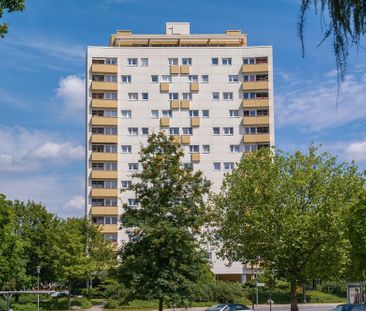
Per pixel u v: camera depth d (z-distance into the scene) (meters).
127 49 98.38
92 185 94.38
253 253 42.22
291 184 41.88
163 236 28.89
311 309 57.97
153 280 29.22
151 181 30.89
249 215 41.84
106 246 68.12
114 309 61.12
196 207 30.64
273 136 96.44
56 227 63.78
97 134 95.88
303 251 40.66
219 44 102.88
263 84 97.38
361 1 5.26
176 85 98.12
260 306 65.50
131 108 97.19
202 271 30.36
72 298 65.50
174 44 102.50
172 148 32.03
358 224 40.06
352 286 41.03
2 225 53.28
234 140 96.88
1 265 53.56
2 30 15.05
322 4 5.33
